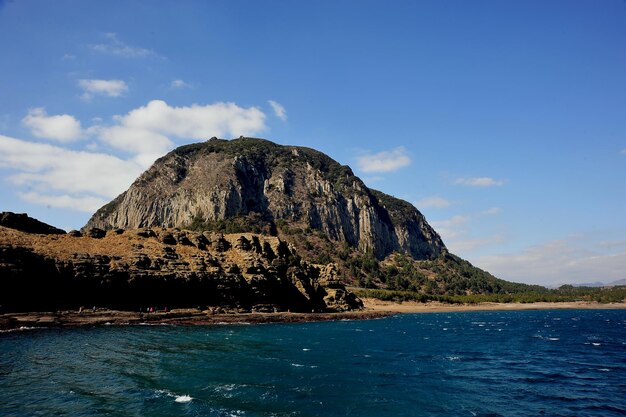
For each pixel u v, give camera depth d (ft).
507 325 392.68
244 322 332.39
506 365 172.04
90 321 256.73
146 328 256.32
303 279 447.42
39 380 115.75
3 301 241.76
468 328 353.31
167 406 97.66
